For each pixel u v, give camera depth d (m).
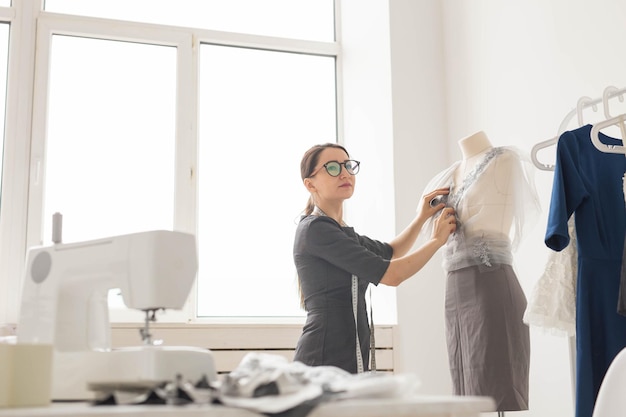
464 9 3.79
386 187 3.79
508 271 2.64
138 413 0.99
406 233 2.81
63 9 3.85
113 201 3.73
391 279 2.48
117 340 3.23
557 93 3.11
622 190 2.35
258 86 4.13
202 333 3.33
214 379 1.30
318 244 2.49
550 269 2.48
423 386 3.58
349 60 4.22
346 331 2.45
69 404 1.25
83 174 3.71
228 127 4.03
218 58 4.08
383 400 1.12
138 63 3.89
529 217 2.71
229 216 3.94
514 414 3.28
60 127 3.72
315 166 2.68
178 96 3.88
